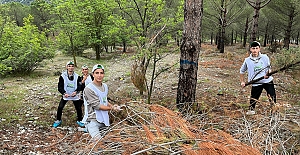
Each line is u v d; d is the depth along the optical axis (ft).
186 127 8.85
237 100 18.60
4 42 39.09
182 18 22.70
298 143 11.12
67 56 67.10
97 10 57.52
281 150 10.25
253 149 8.01
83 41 63.72
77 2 54.80
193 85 14.87
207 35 106.83
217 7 65.16
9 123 17.85
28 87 29.71
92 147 8.25
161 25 23.00
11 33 39.45
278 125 11.75
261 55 16.44
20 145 14.42
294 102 19.08
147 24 24.53
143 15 25.71
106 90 12.06
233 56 55.47
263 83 16.11
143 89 18.06
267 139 9.79
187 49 14.42
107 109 11.35
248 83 16.38
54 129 17.30
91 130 11.18
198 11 13.94
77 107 18.21
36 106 21.86
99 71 11.50
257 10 36.78
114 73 38.93
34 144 14.65
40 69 46.11
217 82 27.81
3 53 39.09
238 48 88.28
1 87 29.53
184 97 14.97
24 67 39.40
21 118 18.98
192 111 13.88
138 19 26.73
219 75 33.12
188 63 14.55
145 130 8.27
